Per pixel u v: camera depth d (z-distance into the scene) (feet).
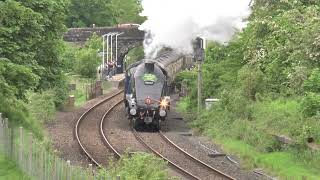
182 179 113.60
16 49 128.06
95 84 278.46
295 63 144.56
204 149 151.53
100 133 167.63
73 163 123.54
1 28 123.54
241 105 170.81
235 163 134.10
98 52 373.81
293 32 144.87
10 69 122.93
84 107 229.66
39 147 94.27
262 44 171.01
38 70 135.85
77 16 506.48
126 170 93.30
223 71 205.16
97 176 82.23
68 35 413.80
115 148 144.97
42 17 130.31
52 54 148.15
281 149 137.49
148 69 188.24
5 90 122.83
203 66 214.69
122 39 421.59
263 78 176.86
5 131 107.24
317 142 129.18
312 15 142.72
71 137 157.89
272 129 146.41
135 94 184.55
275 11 176.76
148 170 93.04
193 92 214.69
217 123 174.91
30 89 136.56
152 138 164.76
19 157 99.30
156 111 182.50
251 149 143.33
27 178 92.53
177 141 160.56
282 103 163.53
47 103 187.21
